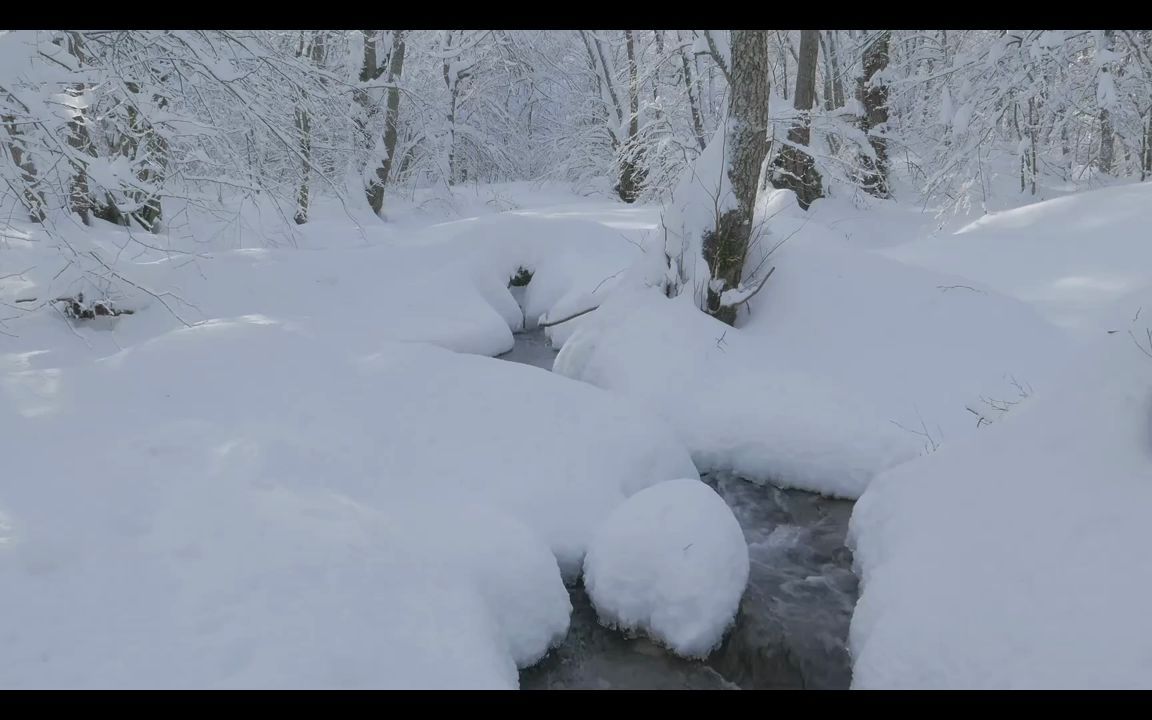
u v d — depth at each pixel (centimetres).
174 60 766
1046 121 1199
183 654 310
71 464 444
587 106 2309
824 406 625
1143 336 405
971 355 670
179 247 953
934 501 436
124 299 770
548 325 863
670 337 715
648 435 588
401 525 439
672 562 432
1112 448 365
